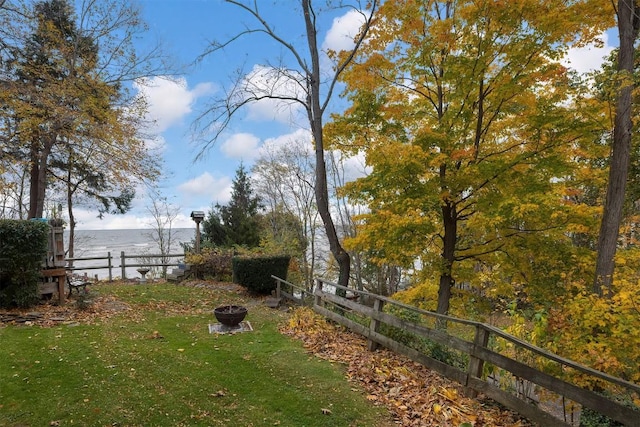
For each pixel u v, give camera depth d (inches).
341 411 156.9
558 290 301.0
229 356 215.6
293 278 602.2
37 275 303.4
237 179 976.3
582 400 129.3
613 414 121.0
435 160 299.0
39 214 533.3
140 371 188.5
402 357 220.2
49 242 321.7
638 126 328.5
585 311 202.5
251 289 449.7
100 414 145.6
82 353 210.7
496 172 296.4
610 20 269.6
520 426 150.2
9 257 287.7
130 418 143.5
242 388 173.9
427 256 357.4
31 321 269.0
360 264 768.9
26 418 141.2
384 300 225.6
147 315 318.0
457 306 375.9
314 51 344.5
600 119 274.7
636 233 426.6
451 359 196.9
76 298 347.3
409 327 205.8
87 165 595.2
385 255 348.8
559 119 279.7
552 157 290.5
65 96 481.7
